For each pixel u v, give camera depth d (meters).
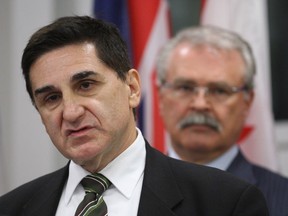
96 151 2.50
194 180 2.67
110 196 2.66
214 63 4.58
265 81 5.68
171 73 4.68
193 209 2.57
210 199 2.58
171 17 6.96
